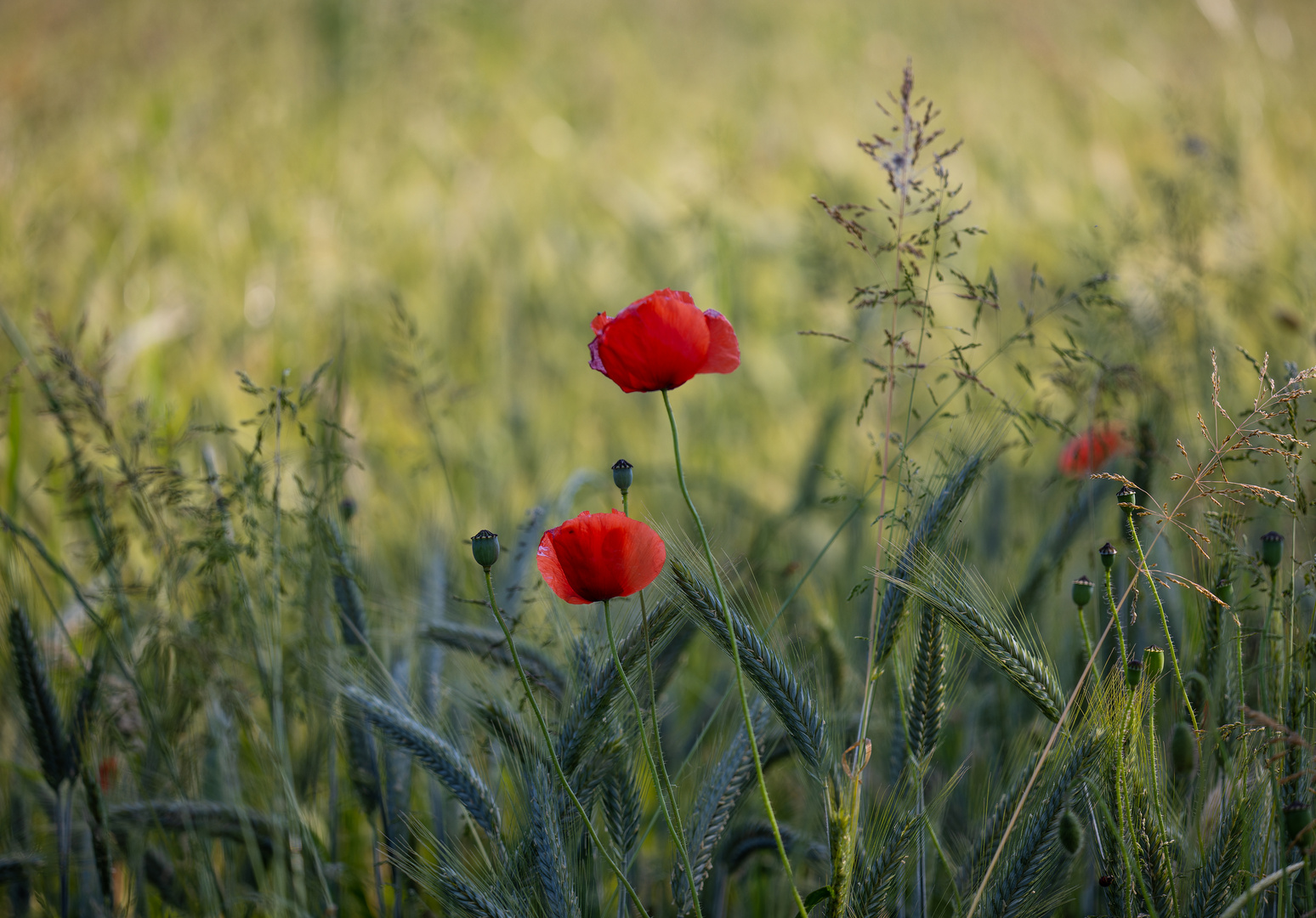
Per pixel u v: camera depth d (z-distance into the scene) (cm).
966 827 230
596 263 477
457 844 224
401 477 302
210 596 236
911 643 218
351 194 527
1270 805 212
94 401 235
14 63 662
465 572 252
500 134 591
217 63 714
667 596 214
